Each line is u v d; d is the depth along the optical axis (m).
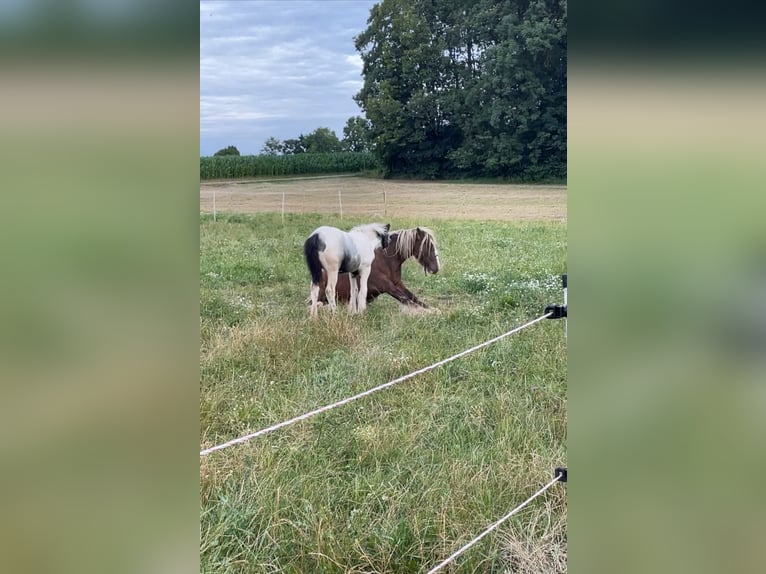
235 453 2.89
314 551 2.35
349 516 2.55
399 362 3.71
